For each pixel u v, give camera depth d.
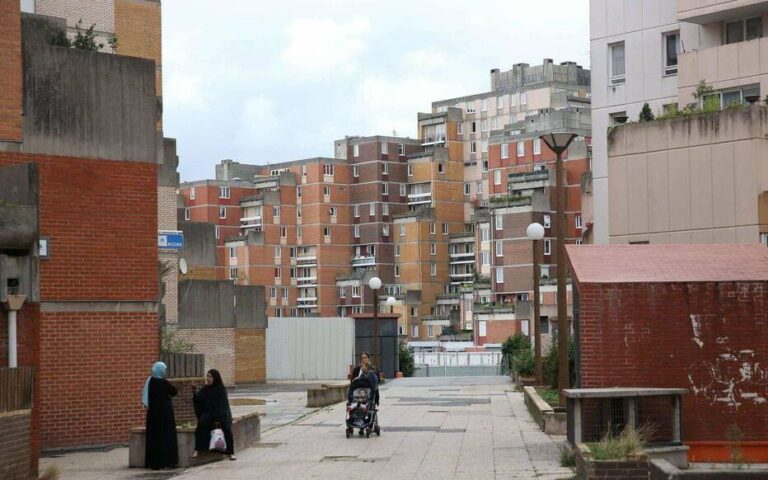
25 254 18.48
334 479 18.11
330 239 140.62
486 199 142.00
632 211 33.50
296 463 20.36
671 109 34.78
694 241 32.22
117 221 24.14
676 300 19.28
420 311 134.88
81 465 20.92
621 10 43.78
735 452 18.88
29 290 18.42
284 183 142.00
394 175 141.75
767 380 19.12
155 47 44.44
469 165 144.62
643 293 19.30
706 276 19.45
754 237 31.14
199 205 142.50
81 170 23.77
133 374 24.16
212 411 20.66
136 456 20.52
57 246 23.39
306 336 58.25
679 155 32.59
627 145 33.72
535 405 27.05
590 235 49.84
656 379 19.22
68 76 23.75
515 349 60.84
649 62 42.91
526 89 142.12
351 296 137.88
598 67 44.47
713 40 40.81
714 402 19.17
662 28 42.53
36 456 18.22
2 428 16.55
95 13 41.03
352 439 24.17
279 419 30.53
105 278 23.92
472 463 19.44
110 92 24.25
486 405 32.72
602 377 19.23
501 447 21.73
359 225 141.12
